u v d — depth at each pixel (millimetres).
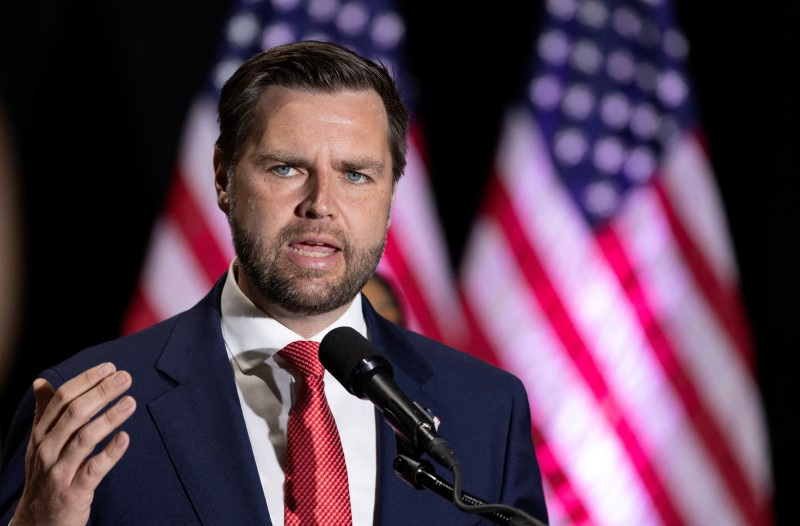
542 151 11539
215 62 11297
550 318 11234
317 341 5547
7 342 10820
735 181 11859
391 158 5590
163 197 11133
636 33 11805
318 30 11508
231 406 5328
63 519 4406
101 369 4457
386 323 6059
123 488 5082
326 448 5191
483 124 11711
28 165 10961
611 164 11539
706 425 11258
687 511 11188
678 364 11289
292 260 5215
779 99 11875
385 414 4516
